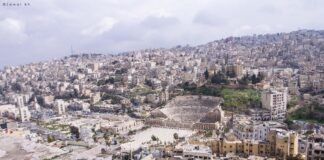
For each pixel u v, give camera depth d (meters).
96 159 197.75
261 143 179.25
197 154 161.75
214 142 187.62
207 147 176.50
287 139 170.50
